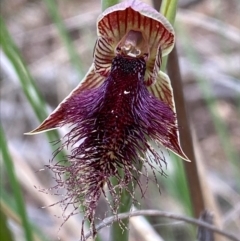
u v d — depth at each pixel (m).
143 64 0.10
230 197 0.20
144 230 0.14
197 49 0.24
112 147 0.09
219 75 0.19
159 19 0.09
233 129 0.24
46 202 0.16
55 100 0.25
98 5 0.30
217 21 0.19
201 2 0.29
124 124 0.09
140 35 0.10
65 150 0.14
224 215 0.19
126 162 0.09
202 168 0.14
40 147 0.23
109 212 0.11
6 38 0.14
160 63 0.10
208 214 0.12
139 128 0.09
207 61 0.24
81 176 0.09
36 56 0.28
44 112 0.14
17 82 0.16
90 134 0.09
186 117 0.12
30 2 0.31
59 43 0.28
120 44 0.10
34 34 0.28
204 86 0.19
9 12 0.31
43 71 0.25
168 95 0.10
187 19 0.19
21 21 0.30
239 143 0.23
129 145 0.09
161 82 0.10
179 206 0.18
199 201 0.13
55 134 0.14
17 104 0.25
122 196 0.10
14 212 0.15
